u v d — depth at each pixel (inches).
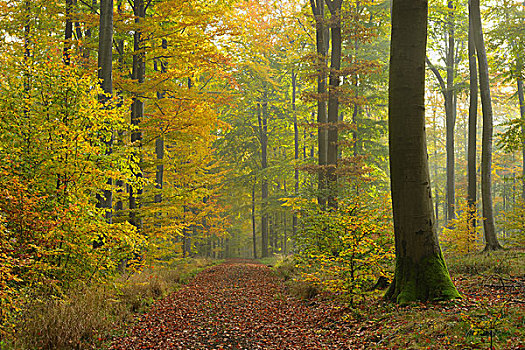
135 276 435.2
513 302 226.8
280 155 1441.9
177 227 539.5
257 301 398.3
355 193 382.3
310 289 383.6
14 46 481.7
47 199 292.7
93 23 492.1
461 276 355.9
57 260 308.0
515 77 635.5
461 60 1030.4
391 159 282.8
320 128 641.6
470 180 690.2
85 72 434.3
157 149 713.0
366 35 624.7
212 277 626.2
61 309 248.7
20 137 299.0
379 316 253.4
